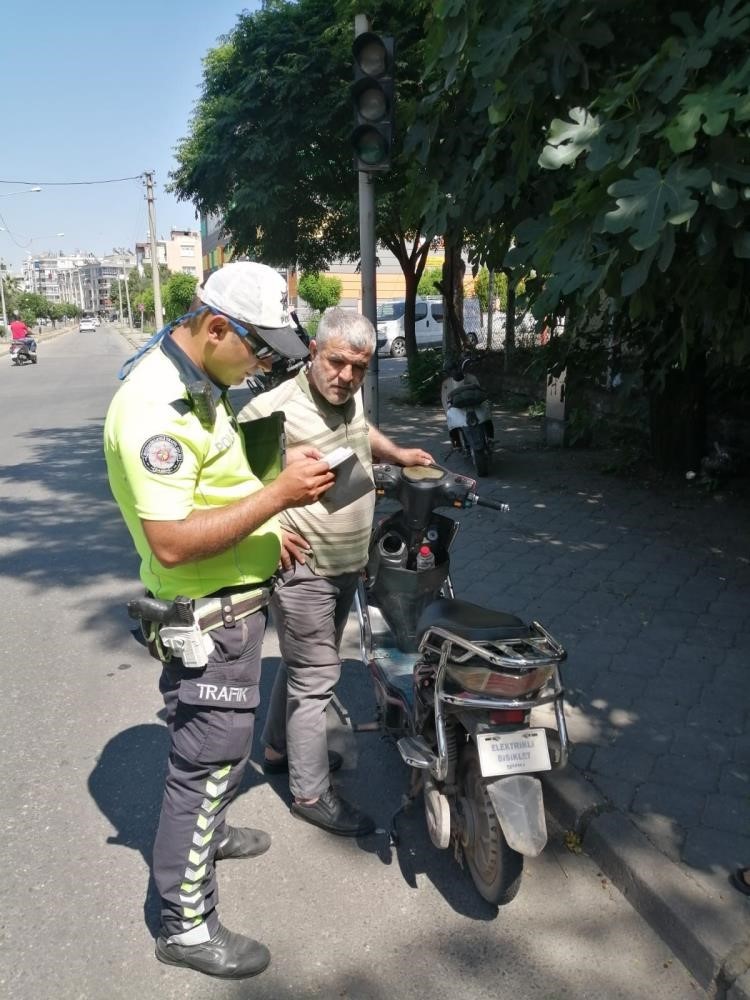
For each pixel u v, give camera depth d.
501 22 4.00
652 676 3.97
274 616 2.99
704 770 3.21
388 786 3.38
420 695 2.86
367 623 3.45
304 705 2.99
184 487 2.04
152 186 37.31
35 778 3.42
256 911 2.68
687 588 5.08
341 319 2.68
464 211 5.08
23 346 29.64
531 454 9.10
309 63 10.16
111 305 171.75
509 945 2.52
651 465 7.89
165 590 2.28
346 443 2.89
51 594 5.57
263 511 2.07
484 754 2.43
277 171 11.35
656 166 3.36
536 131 4.60
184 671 2.28
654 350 6.44
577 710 3.67
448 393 8.86
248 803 3.28
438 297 32.16
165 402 2.03
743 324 4.48
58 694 4.15
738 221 3.17
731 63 3.33
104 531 7.06
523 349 12.62
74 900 2.72
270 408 2.83
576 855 2.94
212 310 2.06
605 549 5.85
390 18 9.25
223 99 11.28
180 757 2.32
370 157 5.58
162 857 2.36
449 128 5.05
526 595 5.02
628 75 3.54
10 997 2.33
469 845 2.66
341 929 2.60
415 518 3.25
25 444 11.52
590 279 3.54
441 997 2.33
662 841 2.80
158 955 2.47
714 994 2.32
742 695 3.78
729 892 2.55
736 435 7.36
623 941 2.54
